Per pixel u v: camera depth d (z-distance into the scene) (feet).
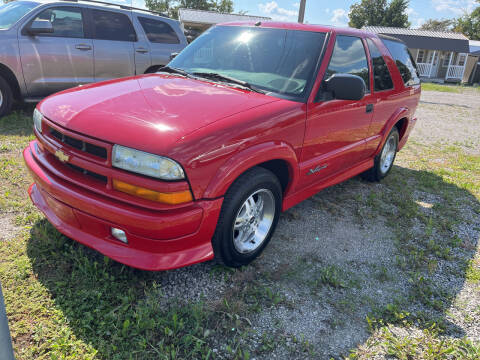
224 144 7.69
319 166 11.10
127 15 22.85
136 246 7.57
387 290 9.43
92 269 8.54
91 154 7.64
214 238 8.37
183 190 7.18
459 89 78.43
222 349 7.13
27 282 8.07
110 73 22.54
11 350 4.61
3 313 4.45
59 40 20.27
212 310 8.02
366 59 13.03
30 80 19.76
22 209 10.98
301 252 10.61
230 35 12.16
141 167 7.04
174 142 7.09
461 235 12.64
